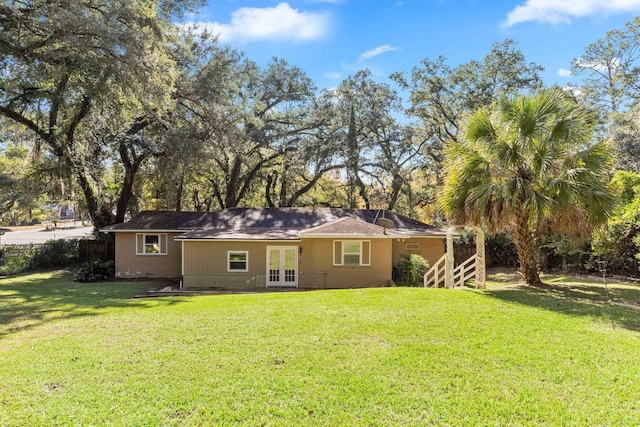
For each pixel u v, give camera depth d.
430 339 6.19
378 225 16.97
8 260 19.92
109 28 12.49
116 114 16.69
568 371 4.92
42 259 20.14
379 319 7.43
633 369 4.96
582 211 9.41
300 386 4.57
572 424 3.75
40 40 13.22
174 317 8.02
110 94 15.20
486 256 19.91
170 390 4.49
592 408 4.04
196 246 15.58
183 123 19.78
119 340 6.39
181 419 3.87
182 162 18.55
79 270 17.14
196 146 18.36
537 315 7.58
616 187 10.09
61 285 15.48
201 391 4.46
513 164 9.97
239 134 20.69
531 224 10.96
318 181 29.86
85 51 12.84
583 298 9.22
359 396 4.32
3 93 15.77
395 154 25.23
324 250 15.61
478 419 3.85
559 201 9.48
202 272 15.57
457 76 22.70
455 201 10.64
